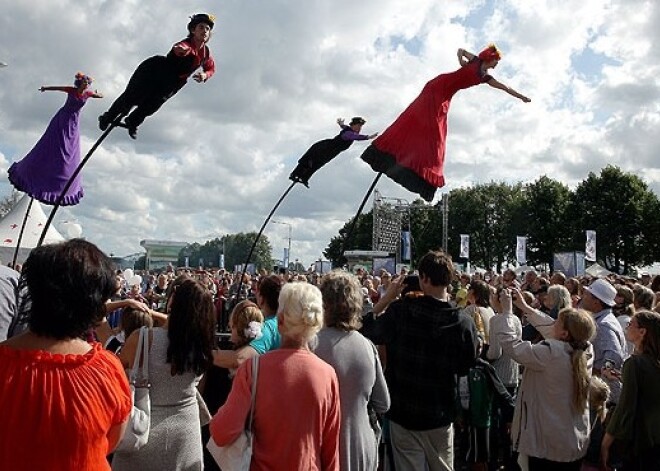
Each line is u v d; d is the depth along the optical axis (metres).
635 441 4.17
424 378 4.23
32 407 2.00
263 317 4.83
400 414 4.27
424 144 7.10
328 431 3.02
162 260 74.88
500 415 6.14
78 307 2.16
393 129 7.20
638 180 52.09
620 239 51.84
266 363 2.96
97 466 2.12
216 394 5.01
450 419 4.30
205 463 5.18
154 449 3.45
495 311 7.21
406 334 4.28
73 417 2.03
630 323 4.44
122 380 2.27
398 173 7.09
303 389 2.91
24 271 2.22
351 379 3.46
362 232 77.19
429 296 4.34
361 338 3.63
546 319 5.20
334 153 9.84
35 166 8.73
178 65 7.33
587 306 6.30
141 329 3.62
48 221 8.20
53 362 2.08
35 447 1.99
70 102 8.73
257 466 2.87
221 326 14.00
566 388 4.46
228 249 132.50
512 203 66.25
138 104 7.57
